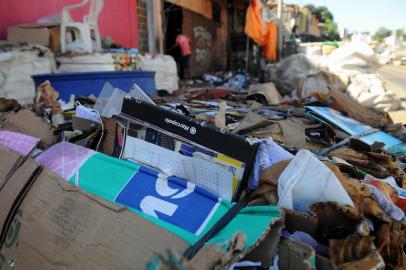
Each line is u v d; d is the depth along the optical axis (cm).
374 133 328
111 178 163
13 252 151
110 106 211
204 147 166
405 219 161
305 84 564
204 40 1097
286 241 122
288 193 141
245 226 127
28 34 476
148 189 155
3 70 378
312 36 2166
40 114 267
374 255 116
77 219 140
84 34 462
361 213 135
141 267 117
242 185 156
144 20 729
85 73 345
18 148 198
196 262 107
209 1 1118
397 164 242
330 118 316
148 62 531
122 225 131
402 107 529
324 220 133
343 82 552
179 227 134
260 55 1152
